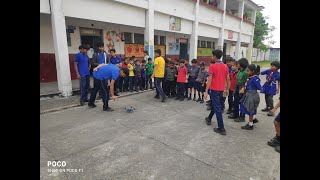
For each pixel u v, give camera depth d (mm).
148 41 8961
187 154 3246
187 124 4602
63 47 6168
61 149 3357
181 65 6680
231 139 3838
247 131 4262
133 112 5418
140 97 7195
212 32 14031
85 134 3955
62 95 6418
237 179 2635
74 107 5707
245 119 5078
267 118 5199
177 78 6859
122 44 10695
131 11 8188
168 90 7277
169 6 10000
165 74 7184
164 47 13375
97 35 9641
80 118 4852
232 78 5270
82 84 5812
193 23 11906
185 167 2885
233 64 5184
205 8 12734
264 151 3381
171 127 4398
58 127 4273
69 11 6242
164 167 2879
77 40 8992
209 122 4574
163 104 6324
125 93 7539
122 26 10547
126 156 3164
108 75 5031
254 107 4184
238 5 18266
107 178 2627
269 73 5562
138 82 8102
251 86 4188
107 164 2941
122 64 7543
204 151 3352
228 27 15773
